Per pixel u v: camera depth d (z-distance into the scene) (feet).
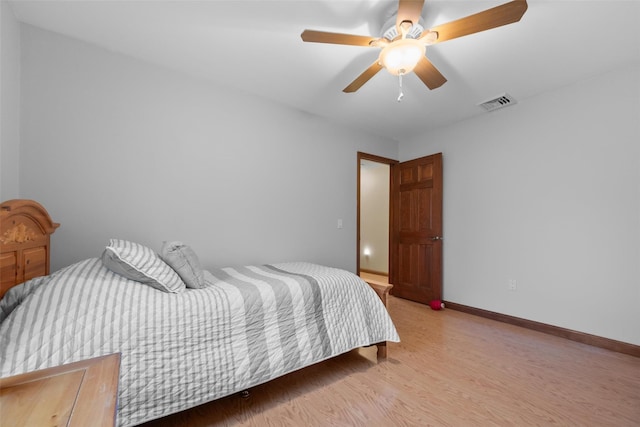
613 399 5.43
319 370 6.57
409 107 9.99
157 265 5.08
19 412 1.90
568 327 8.37
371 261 19.90
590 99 8.00
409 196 13.00
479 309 10.52
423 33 4.87
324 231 10.91
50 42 6.10
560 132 8.59
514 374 6.34
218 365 4.77
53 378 2.33
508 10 4.27
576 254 8.25
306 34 4.94
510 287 9.70
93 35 6.27
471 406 5.23
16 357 3.36
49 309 3.86
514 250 9.63
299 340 5.74
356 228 11.94
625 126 7.43
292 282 6.19
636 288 7.23
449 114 10.59
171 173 7.58
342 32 6.10
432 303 11.37
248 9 5.45
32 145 5.88
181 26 5.97
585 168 8.10
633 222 7.30
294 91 8.87
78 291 4.20
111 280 4.66
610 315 7.62
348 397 5.51
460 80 8.09
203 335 4.74
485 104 9.66
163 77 7.49
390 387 5.85
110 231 6.72
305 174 10.37
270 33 6.16
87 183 6.46
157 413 4.18
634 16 5.47
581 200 8.17
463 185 11.20
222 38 6.35
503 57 6.95
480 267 10.57
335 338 6.22
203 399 4.56
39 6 5.40
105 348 3.91
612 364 6.78
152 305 4.51
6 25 5.28
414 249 12.66
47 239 5.42
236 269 7.83
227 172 8.54
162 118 7.47
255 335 5.28
